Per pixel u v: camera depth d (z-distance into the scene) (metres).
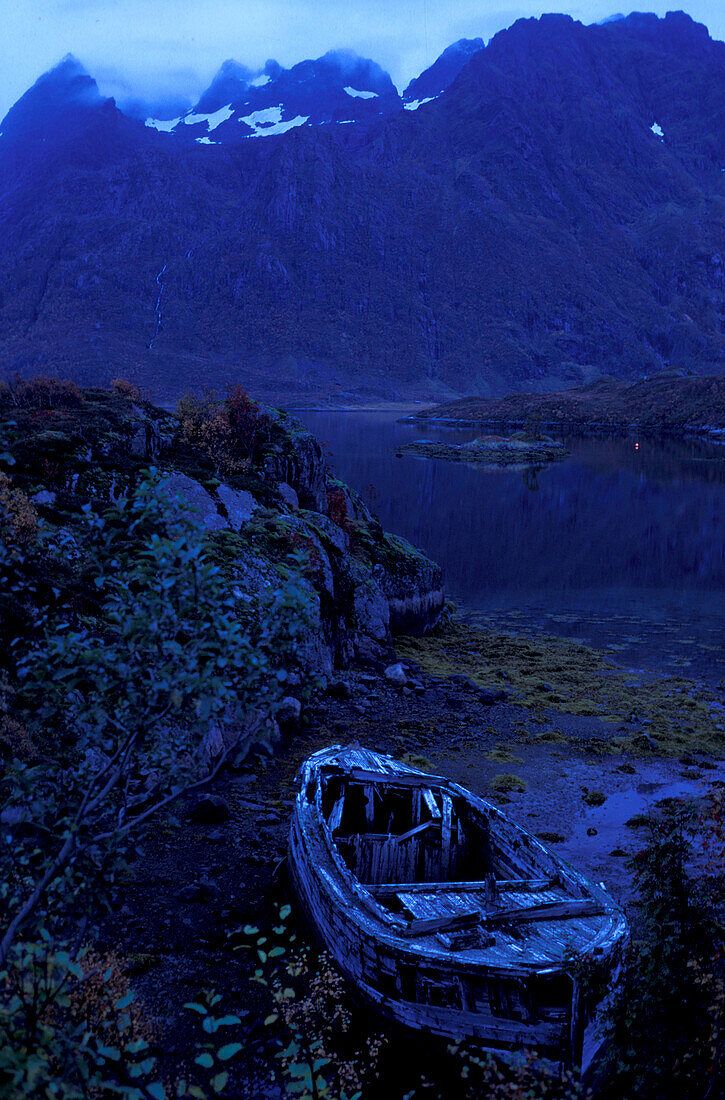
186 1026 9.55
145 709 5.43
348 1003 9.94
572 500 85.81
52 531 18.94
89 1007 7.95
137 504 5.81
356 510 39.41
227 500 27.05
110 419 27.77
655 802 17.94
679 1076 7.75
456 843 13.11
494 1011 8.68
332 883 10.58
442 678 27.48
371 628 30.22
